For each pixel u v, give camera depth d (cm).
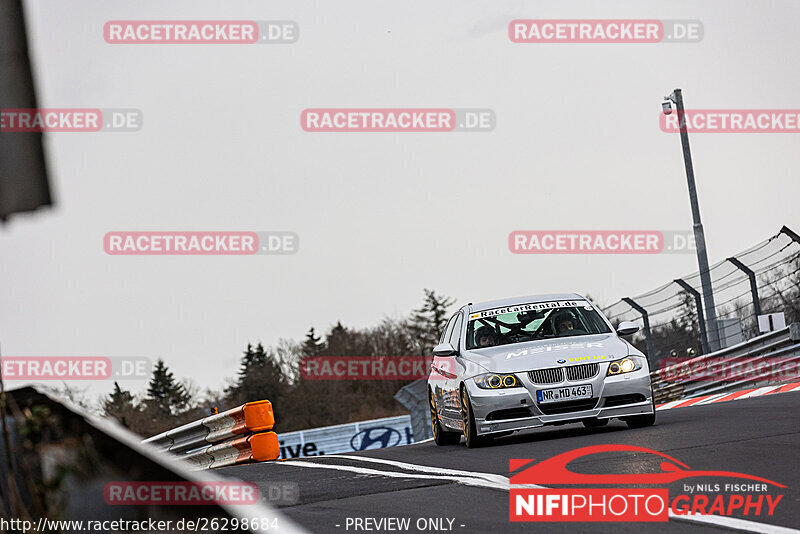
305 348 17100
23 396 627
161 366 15050
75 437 617
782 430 1833
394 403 16762
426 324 18025
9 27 547
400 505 1305
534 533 1062
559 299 2519
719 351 4203
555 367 2189
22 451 618
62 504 606
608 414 2191
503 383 2178
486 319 2464
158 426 14400
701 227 5709
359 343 17012
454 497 1344
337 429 6994
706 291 4306
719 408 2723
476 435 2177
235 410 2530
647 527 1057
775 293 4059
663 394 4731
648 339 4503
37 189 545
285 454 6831
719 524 1039
